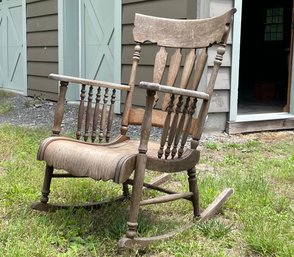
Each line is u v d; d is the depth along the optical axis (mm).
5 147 4141
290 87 5535
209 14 4562
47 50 7766
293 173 3580
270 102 7234
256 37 10539
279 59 9953
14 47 9172
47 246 2189
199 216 2570
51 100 7855
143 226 2428
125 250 2146
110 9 6277
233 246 2297
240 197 2934
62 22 7133
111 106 2705
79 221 2486
